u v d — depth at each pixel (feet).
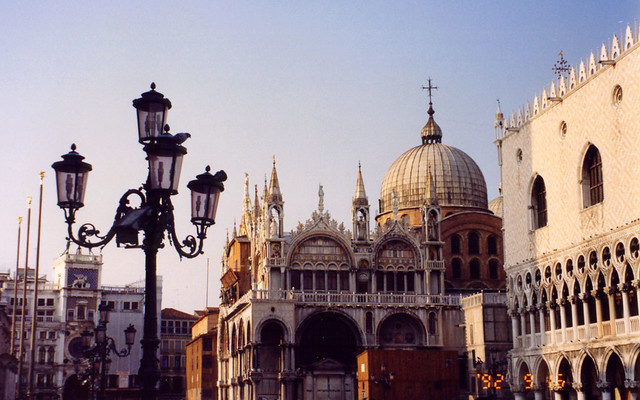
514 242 247.70
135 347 488.44
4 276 464.24
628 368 186.39
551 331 224.74
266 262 320.50
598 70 202.28
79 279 479.00
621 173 191.11
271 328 317.01
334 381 309.83
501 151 258.16
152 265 73.51
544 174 229.45
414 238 336.08
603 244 198.18
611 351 193.88
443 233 361.92
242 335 331.36
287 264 322.14
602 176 202.39
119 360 482.69
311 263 325.83
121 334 486.38
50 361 461.37
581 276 207.82
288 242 326.65
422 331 320.91
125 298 492.95
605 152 198.49
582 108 210.18
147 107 75.05
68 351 467.52
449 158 390.42
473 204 385.09
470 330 307.17
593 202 208.13
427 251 334.85
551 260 224.12
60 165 74.33
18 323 462.19
